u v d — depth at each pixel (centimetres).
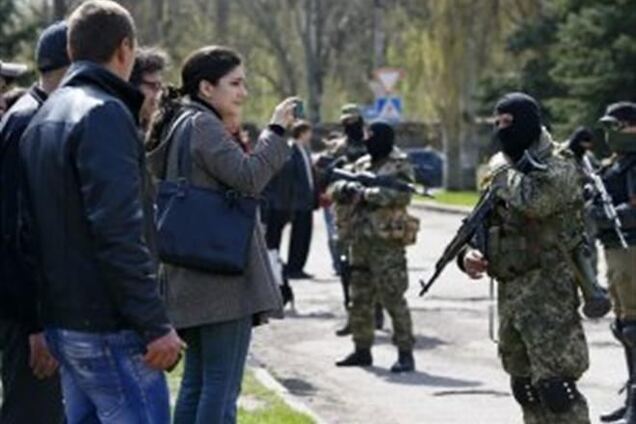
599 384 2500
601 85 7506
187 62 1524
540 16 9088
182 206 1462
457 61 9700
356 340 2738
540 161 1627
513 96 1659
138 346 1135
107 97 1127
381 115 7125
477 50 9694
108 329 1125
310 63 12675
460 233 1680
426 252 5409
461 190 10169
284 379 2581
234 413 1507
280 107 1480
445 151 10188
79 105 1122
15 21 6169
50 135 1127
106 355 1131
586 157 2184
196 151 1459
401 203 2642
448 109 9912
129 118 1123
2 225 1291
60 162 1120
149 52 1500
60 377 1321
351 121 3222
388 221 2638
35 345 1312
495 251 1650
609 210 1984
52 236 1130
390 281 2656
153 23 10394
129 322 1109
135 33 1174
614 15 7462
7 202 1296
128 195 1102
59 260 1128
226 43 12369
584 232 1655
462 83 9794
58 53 1338
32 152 1145
